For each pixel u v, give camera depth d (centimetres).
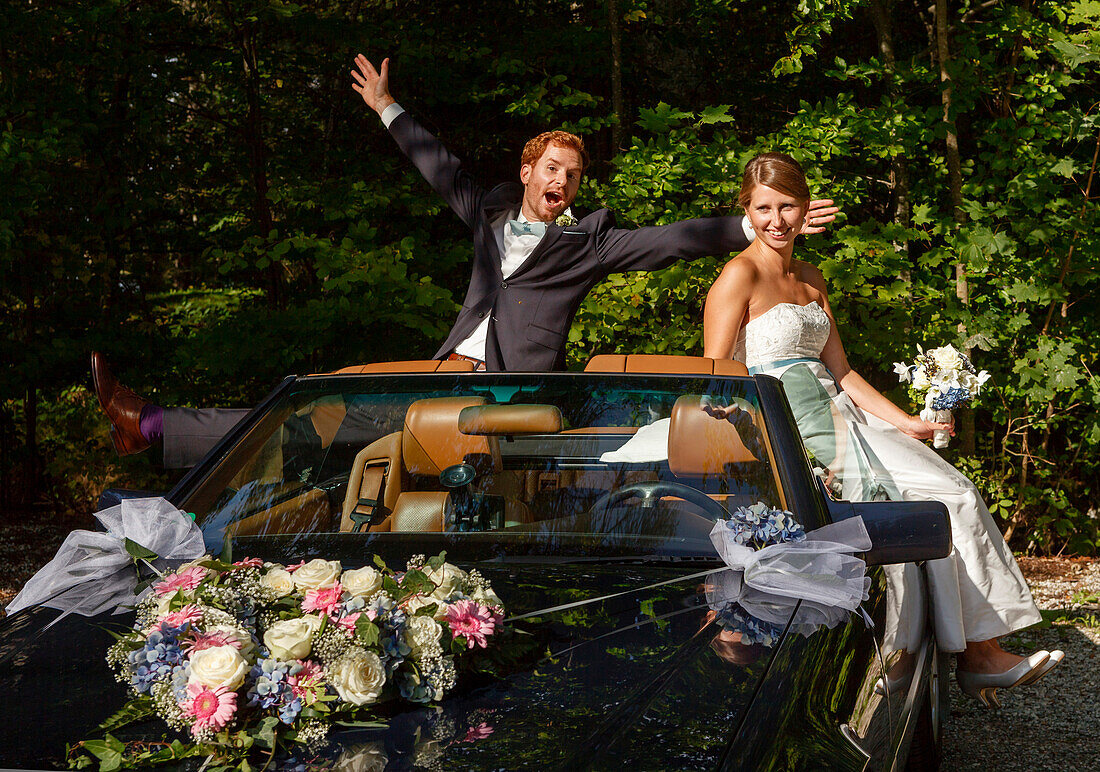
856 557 223
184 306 1115
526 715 155
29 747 148
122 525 234
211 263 1005
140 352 892
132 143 868
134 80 833
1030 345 728
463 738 149
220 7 855
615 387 268
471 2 895
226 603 175
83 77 836
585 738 148
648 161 654
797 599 206
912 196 782
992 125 725
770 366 381
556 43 805
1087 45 677
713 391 263
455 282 803
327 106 937
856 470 355
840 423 365
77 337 915
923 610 316
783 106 930
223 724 146
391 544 234
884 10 758
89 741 147
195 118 983
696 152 655
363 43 793
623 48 851
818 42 695
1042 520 758
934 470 371
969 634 363
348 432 267
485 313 409
